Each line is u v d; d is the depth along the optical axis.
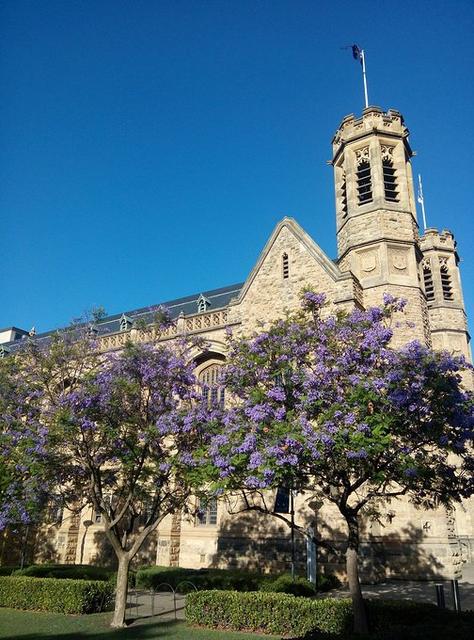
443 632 10.69
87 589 20.12
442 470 15.02
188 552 32.44
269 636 15.80
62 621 18.34
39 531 38.69
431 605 15.12
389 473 14.62
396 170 35.06
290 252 32.69
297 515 27.34
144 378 19.48
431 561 25.72
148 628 17.25
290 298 31.52
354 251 33.06
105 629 17.09
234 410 16.88
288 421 14.85
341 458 14.17
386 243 32.25
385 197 34.12
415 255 32.78
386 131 35.38
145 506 21.73
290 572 25.86
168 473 19.25
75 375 22.53
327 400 15.16
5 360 22.80
